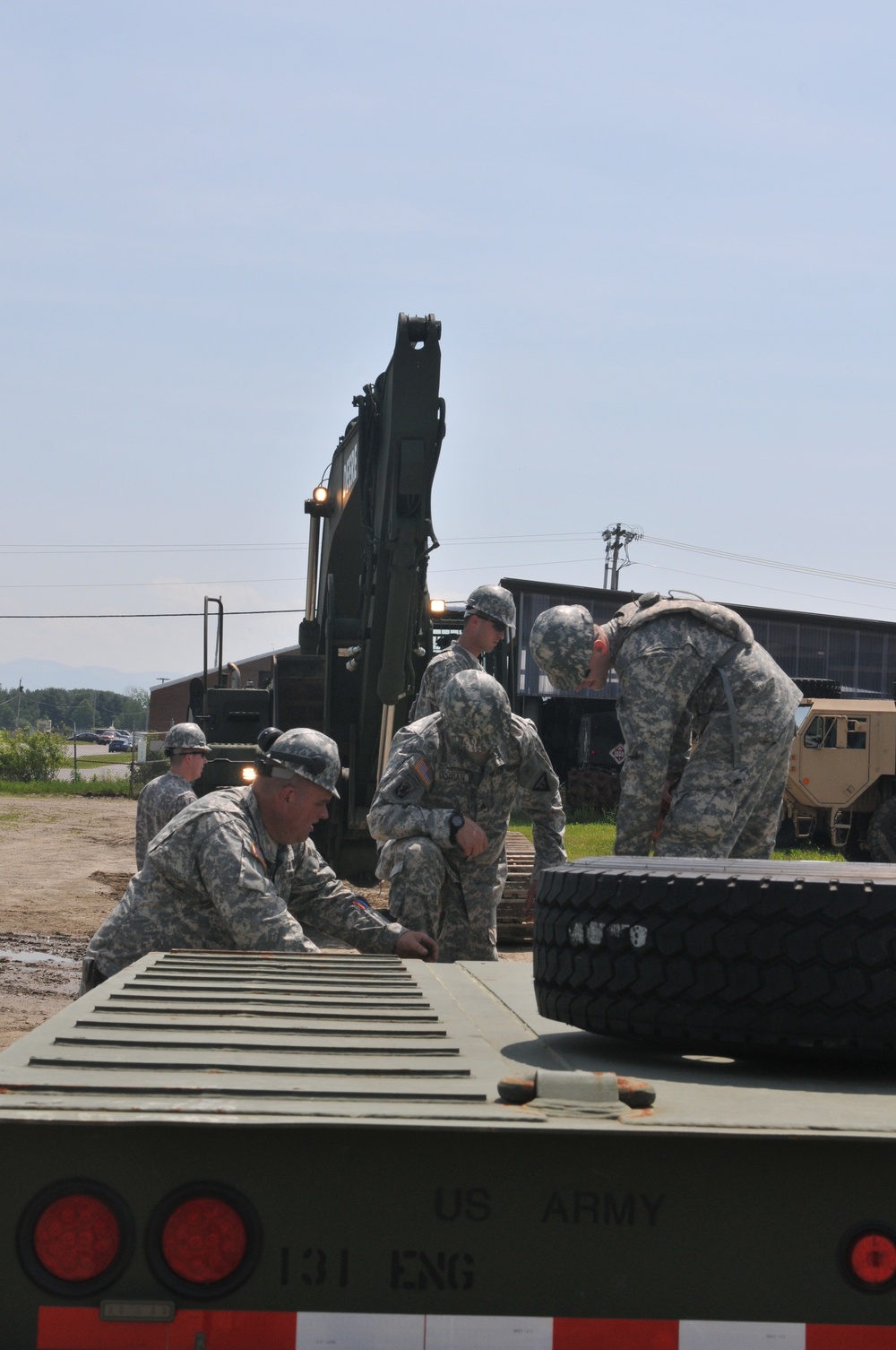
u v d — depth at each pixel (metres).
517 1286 1.49
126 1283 1.47
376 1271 1.48
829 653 36.78
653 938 2.06
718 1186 1.50
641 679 5.13
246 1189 1.48
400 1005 2.39
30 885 15.02
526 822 23.89
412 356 8.40
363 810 10.53
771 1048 1.98
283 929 3.73
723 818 5.11
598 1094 1.59
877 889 1.97
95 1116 1.45
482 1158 1.50
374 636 9.45
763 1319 1.49
